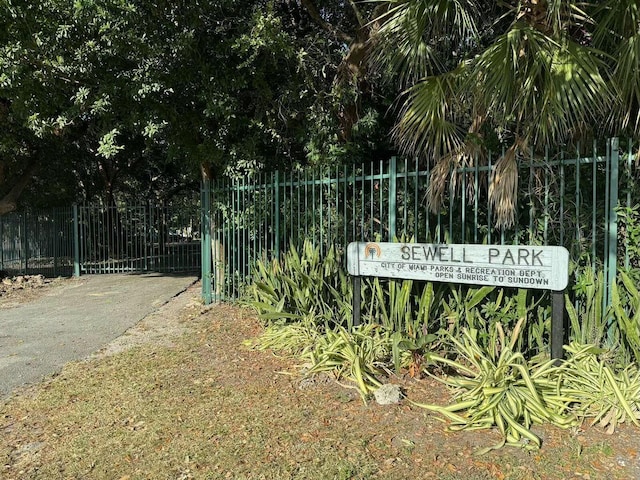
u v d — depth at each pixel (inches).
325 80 305.4
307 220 267.7
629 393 140.9
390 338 188.9
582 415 138.5
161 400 166.9
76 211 570.6
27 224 612.4
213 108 273.9
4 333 277.1
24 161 568.1
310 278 227.9
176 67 277.9
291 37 282.7
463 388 156.5
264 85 288.2
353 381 171.6
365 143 306.2
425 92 188.5
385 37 204.8
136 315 312.5
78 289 453.4
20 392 181.5
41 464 129.6
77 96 267.1
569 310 168.4
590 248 174.4
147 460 129.0
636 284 161.8
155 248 624.7
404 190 209.0
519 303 168.1
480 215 207.8
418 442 132.1
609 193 163.3
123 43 256.4
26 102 281.7
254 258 293.7
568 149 183.0
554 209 181.2
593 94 153.3
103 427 149.2
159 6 264.2
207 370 195.3
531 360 168.2
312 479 117.1
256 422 147.2
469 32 227.1
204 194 327.6
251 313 281.4
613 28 167.9
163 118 287.9
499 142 201.3
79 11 242.2
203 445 135.1
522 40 163.0
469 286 190.7
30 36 255.3
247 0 294.4
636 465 117.6
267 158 324.5
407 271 185.2
